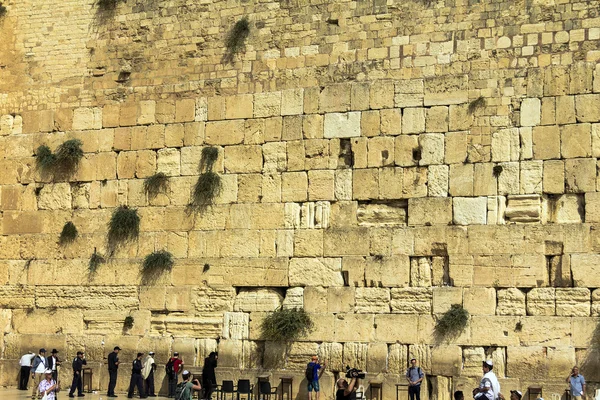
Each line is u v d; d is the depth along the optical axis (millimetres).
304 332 31344
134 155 34469
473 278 29938
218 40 34000
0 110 36500
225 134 33344
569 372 28516
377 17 32125
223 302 32531
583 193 29328
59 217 35188
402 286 30656
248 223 32625
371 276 31000
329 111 32188
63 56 36062
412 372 28938
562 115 29734
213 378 30828
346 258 31344
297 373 31141
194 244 33156
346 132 31891
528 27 30500
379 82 31750
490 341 29453
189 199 33469
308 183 32125
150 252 33719
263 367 31625
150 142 34312
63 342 34375
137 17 35281
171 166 33906
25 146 36000
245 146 33031
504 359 29234
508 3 30797
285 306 31703
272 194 32469
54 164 35344
